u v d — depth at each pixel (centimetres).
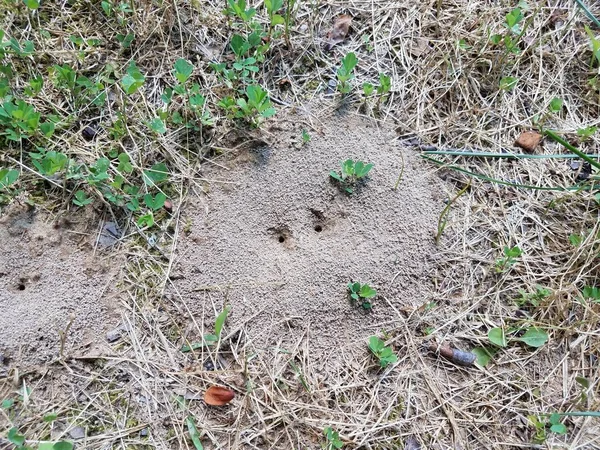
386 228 31
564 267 31
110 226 30
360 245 30
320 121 33
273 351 28
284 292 29
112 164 31
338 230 31
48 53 34
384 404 28
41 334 27
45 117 32
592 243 30
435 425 27
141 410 27
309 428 27
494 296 30
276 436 27
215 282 29
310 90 34
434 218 31
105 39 35
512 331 29
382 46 36
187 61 35
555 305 30
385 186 31
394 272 30
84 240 30
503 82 35
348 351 29
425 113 35
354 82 35
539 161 34
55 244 29
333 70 35
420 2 37
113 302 29
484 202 32
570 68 36
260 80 34
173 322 29
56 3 35
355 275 29
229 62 35
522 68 36
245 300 29
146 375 27
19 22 35
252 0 37
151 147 32
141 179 31
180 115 33
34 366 27
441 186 32
